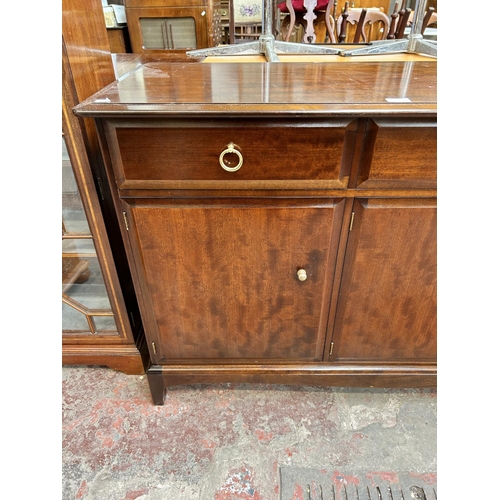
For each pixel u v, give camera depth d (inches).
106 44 34.1
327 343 36.4
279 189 27.6
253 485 32.6
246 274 31.8
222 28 90.8
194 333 35.7
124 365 42.7
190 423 37.9
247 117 24.2
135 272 32.1
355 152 26.2
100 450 35.6
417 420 38.1
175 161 26.3
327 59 44.7
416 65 38.1
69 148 30.0
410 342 36.1
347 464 34.1
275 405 39.8
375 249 30.3
